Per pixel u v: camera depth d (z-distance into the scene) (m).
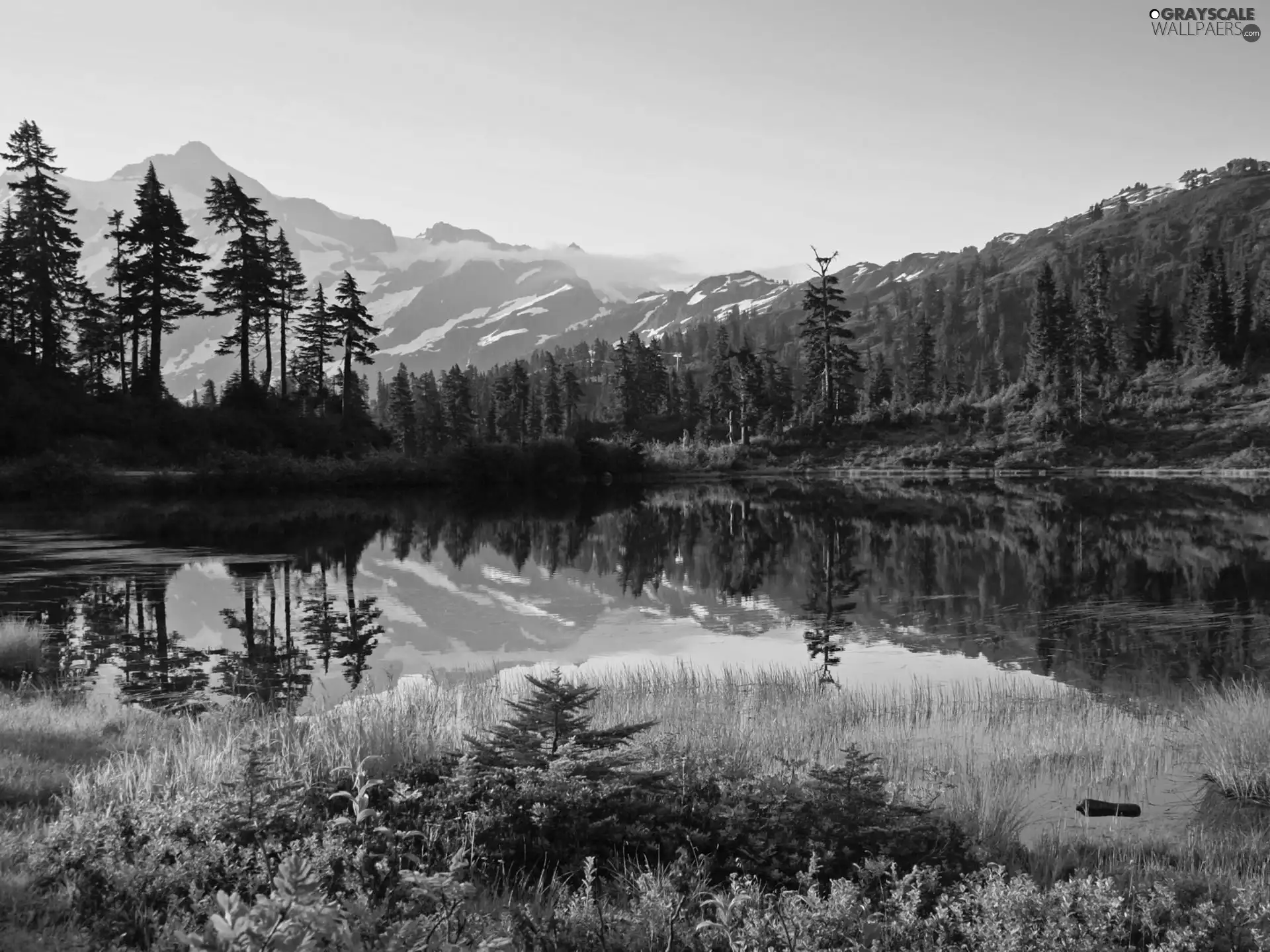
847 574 29.89
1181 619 21.84
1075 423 97.12
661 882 5.22
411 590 27.20
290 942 2.41
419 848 5.78
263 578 28.61
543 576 30.05
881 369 138.38
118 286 76.19
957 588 26.72
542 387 153.62
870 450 101.12
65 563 30.34
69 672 16.98
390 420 127.31
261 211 76.81
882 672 16.98
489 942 3.30
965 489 70.25
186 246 71.50
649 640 20.53
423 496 66.00
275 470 62.72
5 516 44.16
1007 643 19.58
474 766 7.19
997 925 4.75
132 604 23.80
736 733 11.55
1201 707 13.24
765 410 120.56
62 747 9.77
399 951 3.17
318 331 89.19
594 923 4.85
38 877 5.13
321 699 15.14
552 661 18.45
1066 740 11.66
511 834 6.50
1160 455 89.62
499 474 80.12
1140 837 8.17
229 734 9.63
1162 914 5.38
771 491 72.62
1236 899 5.47
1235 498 57.69
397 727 10.52
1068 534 39.19
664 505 59.78
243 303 74.50
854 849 6.61
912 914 4.84
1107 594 25.20
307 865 2.60
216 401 124.81
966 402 112.00
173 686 16.06
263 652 19.09
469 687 14.98
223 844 5.45
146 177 69.69
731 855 6.48
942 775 9.38
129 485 54.00
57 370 63.62
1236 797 9.37
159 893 4.96
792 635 20.94
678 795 7.38
